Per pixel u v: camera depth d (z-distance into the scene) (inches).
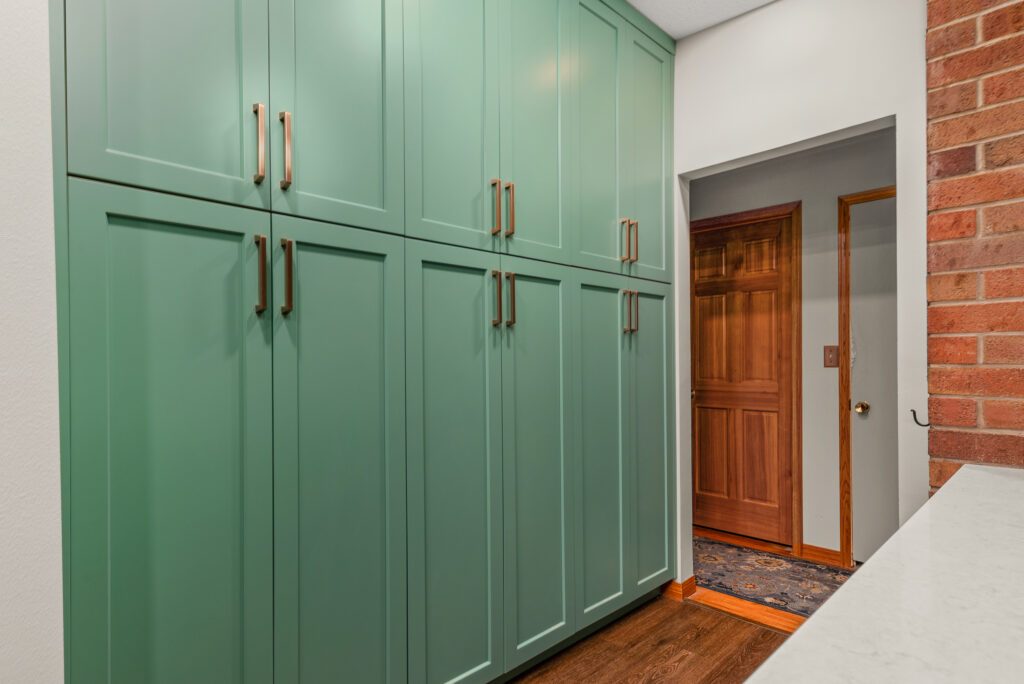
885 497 108.7
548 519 76.5
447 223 64.0
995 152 54.7
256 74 48.5
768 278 126.4
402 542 59.2
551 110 77.2
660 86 97.3
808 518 118.5
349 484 55.1
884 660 14.8
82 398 39.8
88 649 40.0
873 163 110.5
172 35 43.9
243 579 47.8
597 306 85.2
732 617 92.1
